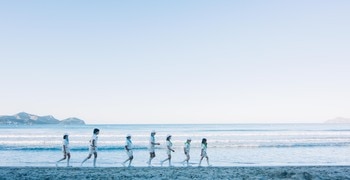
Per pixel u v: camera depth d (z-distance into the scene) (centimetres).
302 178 1335
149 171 1552
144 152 2869
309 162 2220
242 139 4628
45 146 3269
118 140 4544
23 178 1334
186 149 1978
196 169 1625
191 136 5650
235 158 2430
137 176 1406
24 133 7381
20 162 2148
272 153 2775
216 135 5991
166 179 1335
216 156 2562
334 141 4028
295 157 2500
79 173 1480
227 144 3619
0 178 1323
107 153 2780
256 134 6406
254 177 1370
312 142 3847
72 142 3919
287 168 1662
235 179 1329
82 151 2934
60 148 3072
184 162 2177
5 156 2534
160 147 3316
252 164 2086
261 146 3403
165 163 2136
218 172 1517
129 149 1798
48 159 2348
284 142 3856
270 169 1611
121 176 1406
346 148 3216
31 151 2900
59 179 1327
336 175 1430
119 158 2431
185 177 1384
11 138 4881
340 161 2280
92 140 1775
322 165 1956
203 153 1933
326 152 2855
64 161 2214
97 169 1620
